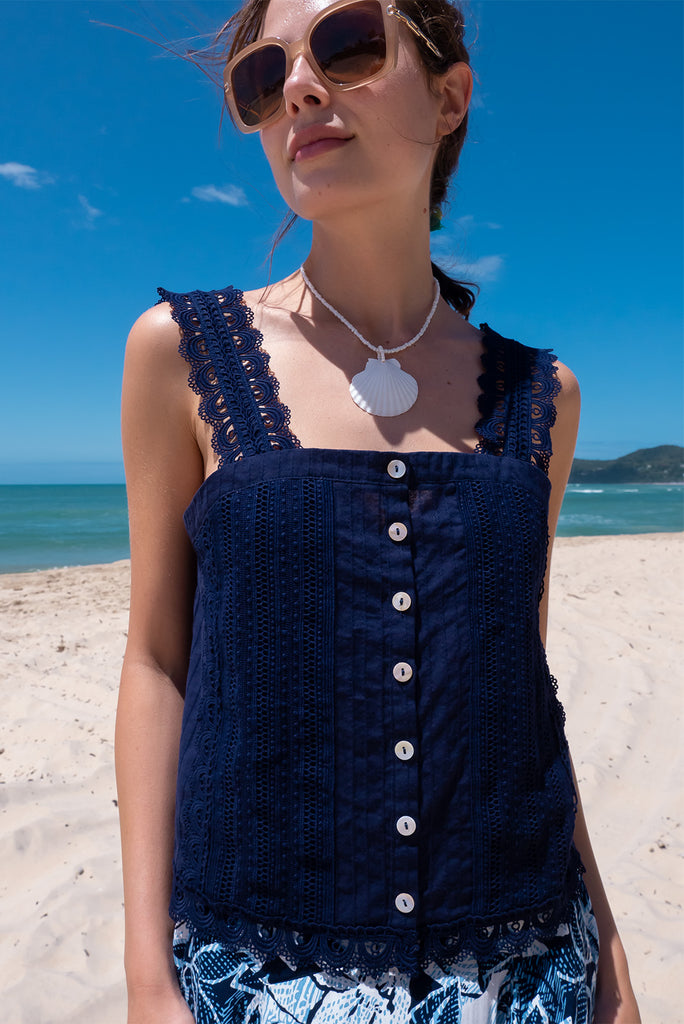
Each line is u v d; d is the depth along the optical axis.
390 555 1.03
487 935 1.00
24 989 2.53
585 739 4.32
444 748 1.01
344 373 1.17
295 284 1.31
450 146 1.52
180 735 1.18
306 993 0.95
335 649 1.00
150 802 1.13
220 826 1.00
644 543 11.91
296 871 0.98
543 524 1.14
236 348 1.15
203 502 1.08
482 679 1.04
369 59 1.10
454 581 1.05
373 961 0.96
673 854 3.32
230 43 1.44
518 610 1.08
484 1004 0.98
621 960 1.20
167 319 1.17
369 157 1.12
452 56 1.25
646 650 5.67
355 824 0.98
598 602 7.20
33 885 3.12
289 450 1.06
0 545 16.73
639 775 3.97
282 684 1.00
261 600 1.01
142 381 1.16
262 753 1.00
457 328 1.35
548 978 1.04
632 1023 1.14
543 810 1.08
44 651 5.82
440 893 1.00
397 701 1.00
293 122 1.13
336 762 0.99
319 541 1.02
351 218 1.17
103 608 7.45
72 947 2.75
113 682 5.19
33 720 4.52
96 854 3.31
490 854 1.02
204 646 1.07
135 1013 1.00
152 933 1.05
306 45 1.10
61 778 3.88
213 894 0.99
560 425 1.29
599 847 3.38
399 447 1.13
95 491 79.62
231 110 1.24
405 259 1.25
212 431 1.11
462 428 1.19
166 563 1.20
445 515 1.07
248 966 0.97
